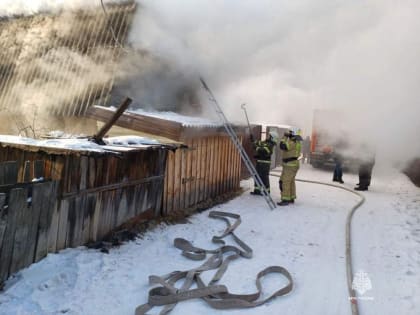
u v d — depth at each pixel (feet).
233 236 20.79
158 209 22.31
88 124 23.45
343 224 24.75
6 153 15.61
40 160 14.78
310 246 20.17
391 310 13.30
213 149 30.09
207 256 18.03
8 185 12.71
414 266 17.28
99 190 16.87
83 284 13.67
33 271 13.35
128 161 18.84
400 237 21.77
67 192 15.11
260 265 17.29
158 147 18.45
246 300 13.55
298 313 13.01
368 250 19.62
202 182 28.32
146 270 15.67
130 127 21.99
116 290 13.73
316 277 16.12
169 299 13.00
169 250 18.28
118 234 18.22
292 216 26.43
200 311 12.73
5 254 12.44
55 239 14.79
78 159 15.52
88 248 16.26
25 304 11.81
